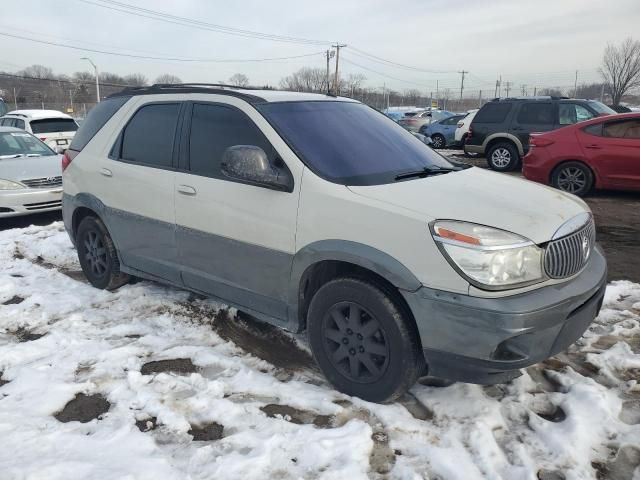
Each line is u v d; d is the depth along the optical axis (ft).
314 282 11.16
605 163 28.68
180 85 14.29
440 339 9.07
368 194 10.08
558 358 12.05
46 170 27.76
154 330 13.57
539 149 30.81
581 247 9.90
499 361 8.71
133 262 15.07
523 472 8.34
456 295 8.82
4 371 11.71
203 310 14.71
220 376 11.38
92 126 16.44
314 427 9.54
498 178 12.14
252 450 8.92
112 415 10.00
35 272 18.42
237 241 11.81
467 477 8.23
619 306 14.76
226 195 11.89
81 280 17.70
